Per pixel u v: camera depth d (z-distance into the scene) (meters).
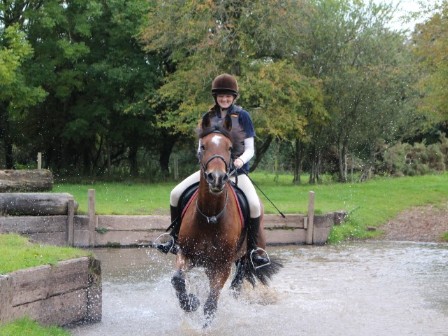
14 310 6.70
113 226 16.20
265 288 9.45
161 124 31.06
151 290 10.00
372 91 31.78
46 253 7.84
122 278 11.20
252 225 7.73
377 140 35.16
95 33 34.38
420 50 24.27
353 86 31.53
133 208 18.12
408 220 20.22
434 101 24.44
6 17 32.41
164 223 16.47
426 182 29.38
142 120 35.81
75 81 32.97
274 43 29.97
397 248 16.27
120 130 36.12
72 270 7.66
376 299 9.59
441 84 23.83
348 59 31.84
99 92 35.00
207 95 30.36
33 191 18.19
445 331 7.70
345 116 32.69
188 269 7.36
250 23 29.70
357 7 31.52
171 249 7.73
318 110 30.80
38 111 37.91
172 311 8.52
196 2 29.17
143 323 7.86
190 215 7.17
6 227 15.08
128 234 16.27
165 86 30.77
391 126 33.69
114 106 33.56
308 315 8.48
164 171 38.88
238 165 7.17
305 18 30.28
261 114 28.94
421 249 16.06
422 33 24.27
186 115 29.73
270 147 48.12
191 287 8.40
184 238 7.21
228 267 7.31
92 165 40.62
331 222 17.91
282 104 30.27
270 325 7.90
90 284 7.94
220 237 7.08
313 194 17.33
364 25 31.44
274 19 29.12
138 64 33.56
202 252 7.18
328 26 31.25
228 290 8.98
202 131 7.00
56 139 39.31
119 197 22.23
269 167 48.47
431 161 40.78
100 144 40.31
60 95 33.22
